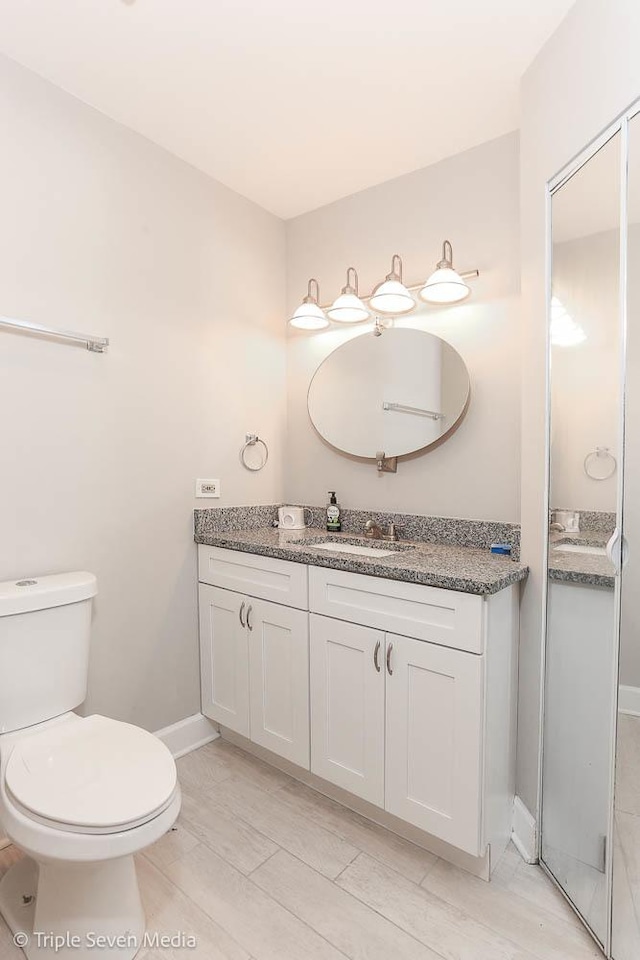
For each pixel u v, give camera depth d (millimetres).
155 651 2031
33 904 1324
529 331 1558
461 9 1369
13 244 1594
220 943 1253
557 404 1416
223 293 2283
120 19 1413
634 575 1142
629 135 1128
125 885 1236
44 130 1655
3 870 1457
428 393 2078
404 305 2080
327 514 2369
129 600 1939
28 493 1643
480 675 1358
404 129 1886
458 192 2018
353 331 2346
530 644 1538
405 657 1507
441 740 1439
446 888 1423
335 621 1685
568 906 1363
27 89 1609
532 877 1466
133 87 1688
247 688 1999
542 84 1479
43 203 1661
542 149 1477
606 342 1212
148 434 1990
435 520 2061
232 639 2051
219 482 2273
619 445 1167
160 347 2023
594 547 1261
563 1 1329
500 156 1909
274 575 1885
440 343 2047
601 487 1231
